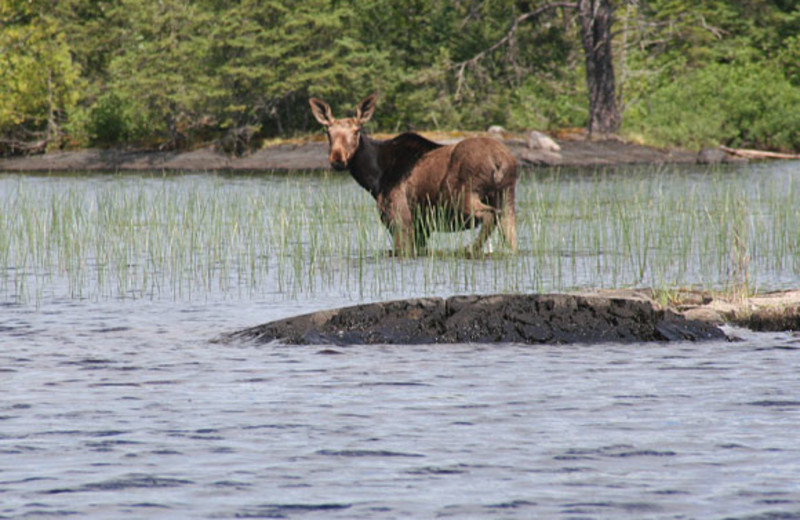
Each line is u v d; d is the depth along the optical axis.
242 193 116.31
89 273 63.91
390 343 41.25
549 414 29.83
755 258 64.88
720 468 24.52
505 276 56.16
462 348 40.19
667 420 29.00
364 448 26.42
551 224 75.00
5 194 124.69
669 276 58.75
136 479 23.97
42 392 33.25
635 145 194.88
